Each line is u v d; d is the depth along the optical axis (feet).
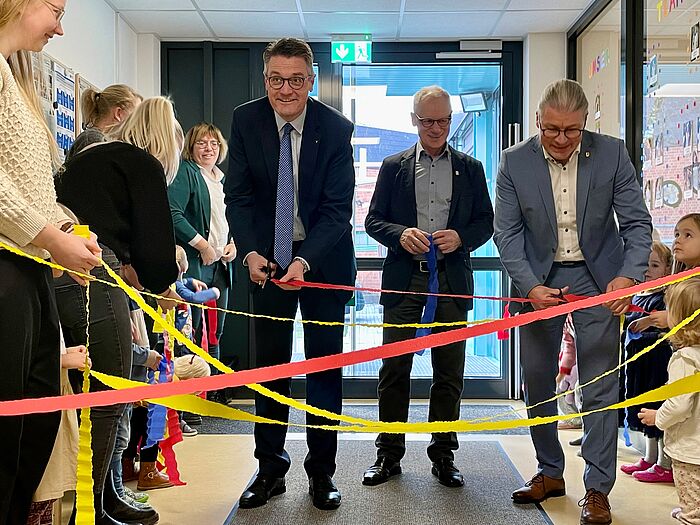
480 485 9.99
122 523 7.82
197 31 16.40
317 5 14.73
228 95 17.20
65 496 9.17
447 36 16.88
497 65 17.30
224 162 17.07
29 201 5.23
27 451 5.43
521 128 17.10
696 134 10.83
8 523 5.41
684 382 4.22
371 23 15.89
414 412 15.62
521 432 13.09
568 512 8.88
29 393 5.38
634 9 12.83
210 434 13.21
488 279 17.51
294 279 8.65
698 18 10.74
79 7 12.88
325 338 9.32
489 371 17.34
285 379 9.38
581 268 9.20
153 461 9.78
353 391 17.21
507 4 14.69
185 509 8.88
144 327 8.75
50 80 11.28
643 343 10.75
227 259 14.56
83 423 4.01
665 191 11.97
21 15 5.29
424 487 9.90
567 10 15.01
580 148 9.12
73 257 5.06
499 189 9.57
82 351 6.25
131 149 7.43
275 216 9.21
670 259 11.23
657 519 8.68
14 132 5.15
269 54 8.91
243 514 8.73
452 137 17.38
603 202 9.00
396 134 17.52
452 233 10.26
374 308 17.52
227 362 16.26
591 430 8.72
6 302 4.94
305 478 10.32
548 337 9.29
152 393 3.62
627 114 12.92
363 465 11.02
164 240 7.39
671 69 11.68
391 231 10.48
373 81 17.48
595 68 15.07
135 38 16.40
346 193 9.32
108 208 7.29
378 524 8.41
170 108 9.04
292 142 9.27
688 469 7.96
